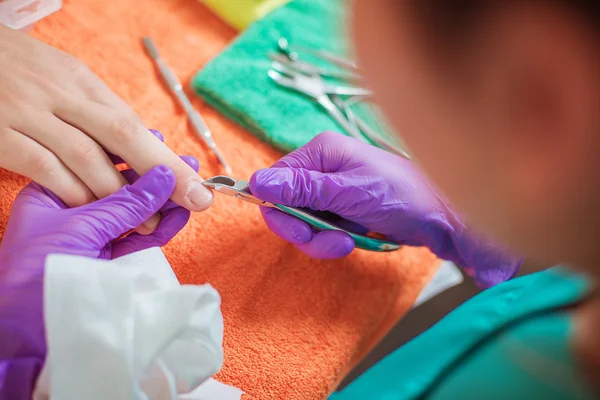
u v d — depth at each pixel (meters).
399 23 0.25
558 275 0.46
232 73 0.81
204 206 0.62
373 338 0.69
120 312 0.43
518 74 0.24
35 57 0.67
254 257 0.68
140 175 0.64
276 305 0.66
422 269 0.74
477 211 0.31
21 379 0.45
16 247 0.55
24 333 0.49
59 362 0.42
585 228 0.27
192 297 0.46
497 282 0.75
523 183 0.27
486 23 0.23
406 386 0.49
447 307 0.84
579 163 0.25
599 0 0.21
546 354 0.41
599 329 0.37
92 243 0.57
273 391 0.60
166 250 0.66
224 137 0.79
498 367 0.43
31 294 0.51
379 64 0.27
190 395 0.52
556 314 0.44
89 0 0.84
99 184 0.61
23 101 0.62
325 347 0.64
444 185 0.31
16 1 0.77
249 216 0.72
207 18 0.91
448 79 0.25
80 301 0.43
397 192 0.69
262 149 0.79
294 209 0.65
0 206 0.65
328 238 0.66
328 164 0.71
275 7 0.93
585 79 0.23
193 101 0.81
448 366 0.48
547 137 0.25
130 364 0.43
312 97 0.83
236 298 0.65
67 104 0.64
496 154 0.26
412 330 0.81
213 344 0.47
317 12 0.93
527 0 0.22
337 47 0.90
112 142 0.64
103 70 0.78
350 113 0.83
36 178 0.60
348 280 0.70
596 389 0.37
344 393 0.53
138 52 0.82
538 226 0.29
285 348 0.63
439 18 0.24
